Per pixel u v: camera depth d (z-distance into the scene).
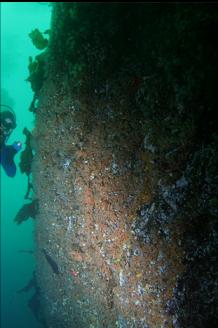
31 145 4.61
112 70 2.85
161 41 2.35
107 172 3.12
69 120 3.41
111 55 2.81
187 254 2.41
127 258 3.04
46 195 4.49
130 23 2.63
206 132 2.22
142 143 2.70
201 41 2.09
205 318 2.36
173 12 2.26
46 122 3.87
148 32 2.47
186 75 2.21
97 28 2.81
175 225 2.48
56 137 3.74
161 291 2.66
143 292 2.88
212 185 2.22
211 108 2.15
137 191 2.80
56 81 3.43
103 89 2.96
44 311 6.27
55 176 4.04
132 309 3.13
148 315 2.87
